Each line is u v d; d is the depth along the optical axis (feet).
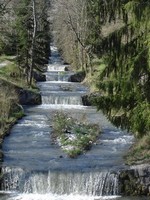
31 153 75.92
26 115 111.86
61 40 285.64
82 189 63.87
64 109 123.34
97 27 150.00
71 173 64.44
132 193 63.26
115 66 48.88
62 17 234.17
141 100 48.57
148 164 64.95
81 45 193.16
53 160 71.67
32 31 165.99
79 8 206.39
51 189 64.34
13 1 203.72
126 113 50.88
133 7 44.50
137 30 46.75
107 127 97.14
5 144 81.87
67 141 81.25
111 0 48.06
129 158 70.59
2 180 65.51
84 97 132.16
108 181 63.67
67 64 248.93
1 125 92.79
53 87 159.94
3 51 197.36
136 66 46.01
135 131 49.78
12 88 123.95
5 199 60.64
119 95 49.78
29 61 178.81
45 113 116.06
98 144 81.61
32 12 176.76
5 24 191.93
